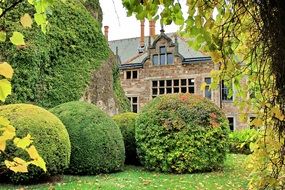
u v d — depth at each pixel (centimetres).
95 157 830
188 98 948
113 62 1498
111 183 727
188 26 216
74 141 827
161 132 902
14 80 1009
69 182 727
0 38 166
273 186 268
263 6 207
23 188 652
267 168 286
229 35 228
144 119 934
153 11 207
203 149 900
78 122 845
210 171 911
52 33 1189
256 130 312
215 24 231
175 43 2852
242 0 215
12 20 1046
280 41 206
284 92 222
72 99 1196
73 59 1266
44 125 708
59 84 1173
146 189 685
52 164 699
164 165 891
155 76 2917
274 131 256
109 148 853
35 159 154
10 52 1026
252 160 293
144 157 930
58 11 1247
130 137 1016
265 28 209
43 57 1120
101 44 1423
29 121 698
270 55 215
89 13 1419
